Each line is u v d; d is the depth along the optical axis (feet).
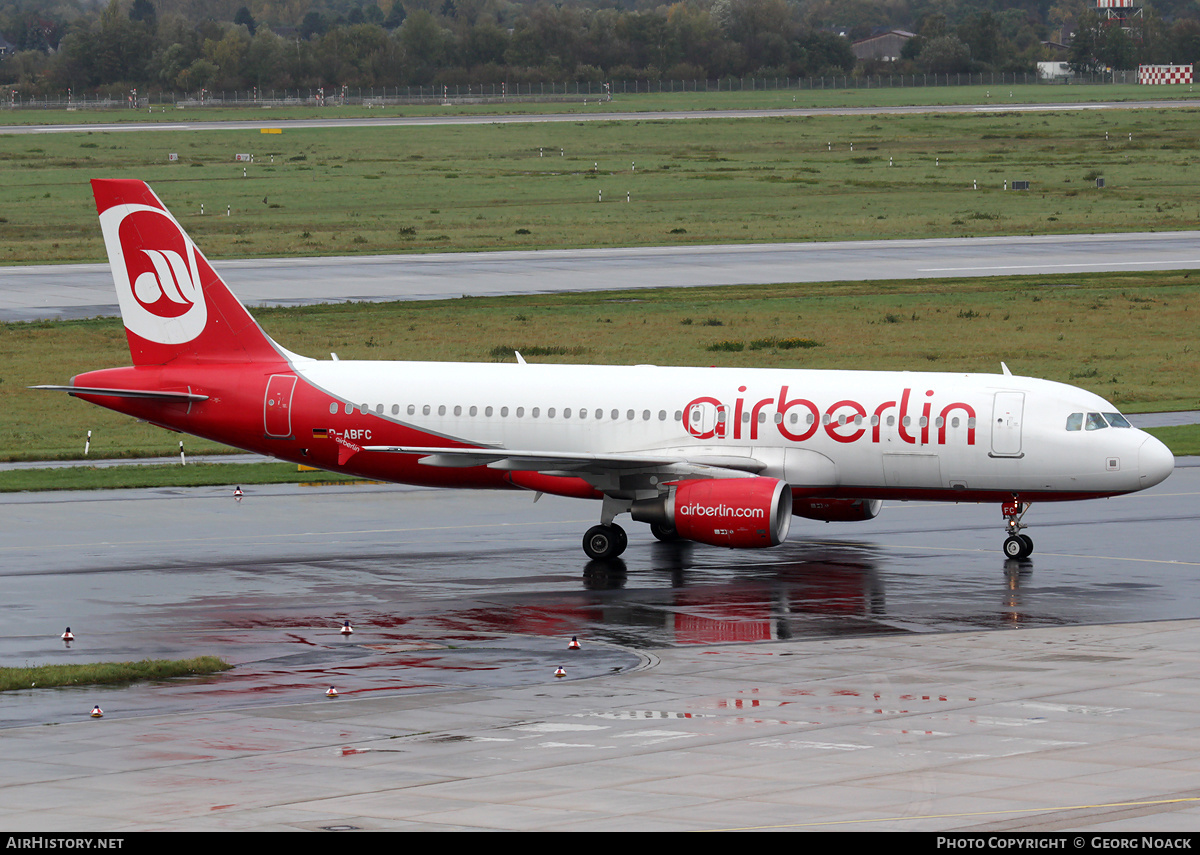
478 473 499.10
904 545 495.41
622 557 478.18
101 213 515.91
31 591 422.82
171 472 640.17
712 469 465.06
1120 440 454.81
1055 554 474.49
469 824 223.92
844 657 341.82
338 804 234.79
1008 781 244.42
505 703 302.04
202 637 367.45
